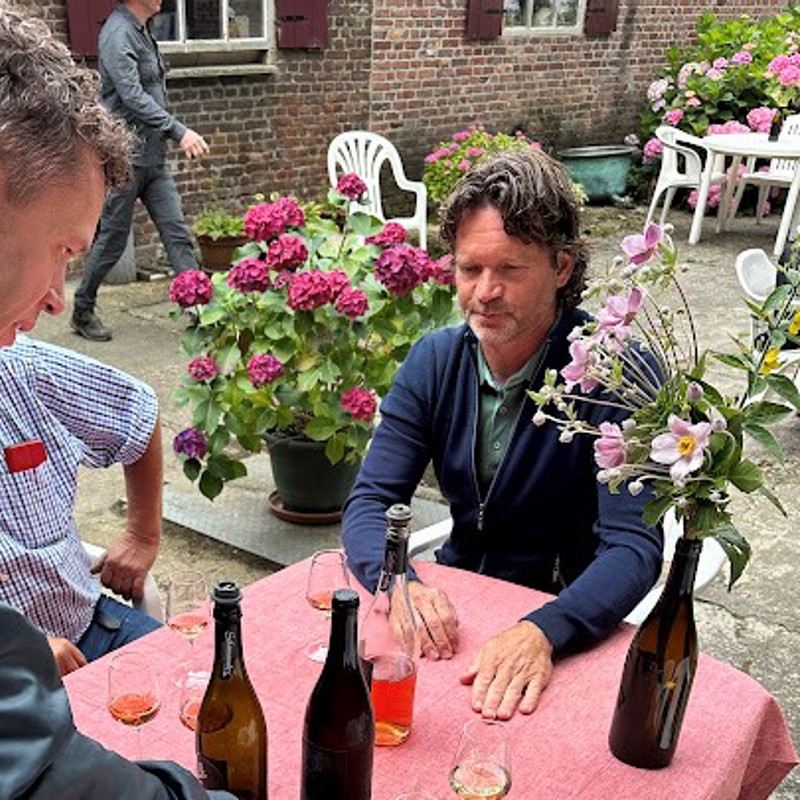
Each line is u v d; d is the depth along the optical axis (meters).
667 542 2.17
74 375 1.82
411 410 1.96
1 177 0.83
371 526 1.85
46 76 0.87
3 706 0.67
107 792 0.71
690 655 1.28
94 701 1.41
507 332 1.78
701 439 1.18
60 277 0.95
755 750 1.49
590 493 1.88
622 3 9.38
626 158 9.27
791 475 4.12
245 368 3.10
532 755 1.33
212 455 3.15
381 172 7.88
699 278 6.91
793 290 1.28
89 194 0.92
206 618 1.55
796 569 3.41
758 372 1.26
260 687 1.45
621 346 1.32
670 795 1.27
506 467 1.87
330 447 3.10
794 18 9.45
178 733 1.35
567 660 1.55
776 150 7.31
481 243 1.74
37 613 1.79
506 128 8.84
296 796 1.25
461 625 1.63
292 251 2.97
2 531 1.72
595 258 7.36
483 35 8.18
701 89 8.90
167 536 3.41
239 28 6.72
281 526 3.45
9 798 0.65
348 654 1.15
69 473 1.81
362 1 7.30
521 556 1.95
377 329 3.06
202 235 5.82
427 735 1.36
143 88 5.04
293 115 7.19
